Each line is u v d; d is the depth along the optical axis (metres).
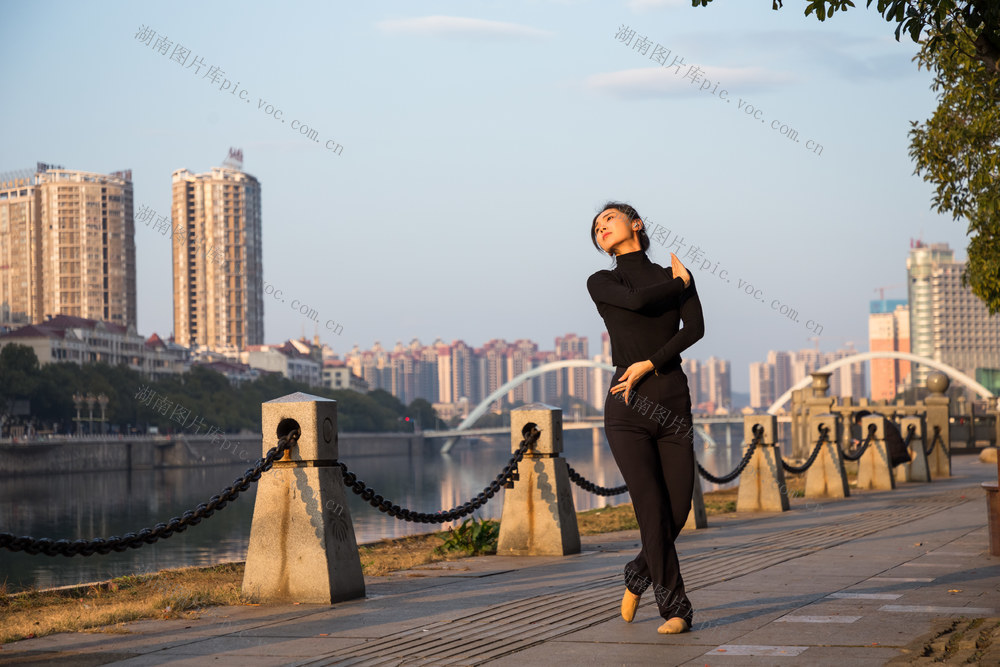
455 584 11.59
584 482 15.36
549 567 13.06
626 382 8.14
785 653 7.32
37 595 12.66
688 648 7.59
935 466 34.69
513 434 14.84
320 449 10.55
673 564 8.19
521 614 9.27
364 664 7.29
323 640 8.23
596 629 8.46
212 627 9.02
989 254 21.62
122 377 173.38
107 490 115.69
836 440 26.16
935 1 9.75
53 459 157.25
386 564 14.71
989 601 9.45
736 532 17.53
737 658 7.20
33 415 163.00
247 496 91.62
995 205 19.77
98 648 8.15
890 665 6.79
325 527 10.37
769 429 22.58
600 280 8.49
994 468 38.41
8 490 116.00
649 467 8.22
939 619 8.45
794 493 27.66
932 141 20.97
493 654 7.51
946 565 12.20
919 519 18.80
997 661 6.77
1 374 150.38
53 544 8.15
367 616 9.38
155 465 178.38
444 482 118.94
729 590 10.42
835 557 13.20
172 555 29.72
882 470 28.78
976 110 19.62
